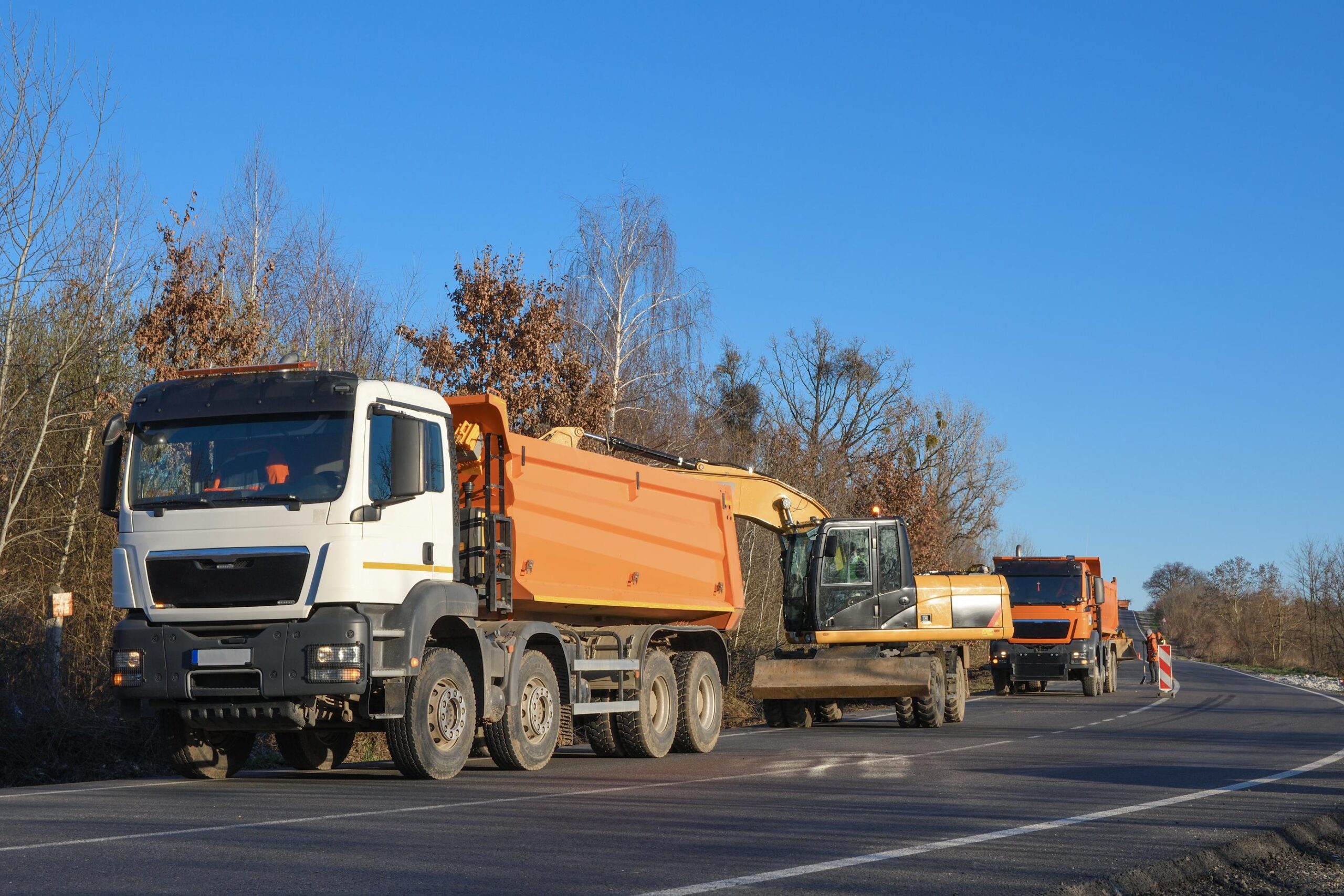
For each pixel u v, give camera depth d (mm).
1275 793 10531
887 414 61688
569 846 7145
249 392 10516
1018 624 31672
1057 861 6938
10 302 19688
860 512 44344
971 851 7230
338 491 10070
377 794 9773
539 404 22172
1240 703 27781
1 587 19266
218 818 8148
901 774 11805
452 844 7168
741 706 26125
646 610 14586
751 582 37438
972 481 60594
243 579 10047
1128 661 73250
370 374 29922
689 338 32906
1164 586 181750
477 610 11461
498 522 11742
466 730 11141
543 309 22250
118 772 15180
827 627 21000
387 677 10164
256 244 30000
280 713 9930
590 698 13102
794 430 52562
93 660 18719
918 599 21125
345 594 9938
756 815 8664
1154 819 8789
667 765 12906
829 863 6711
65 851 6750
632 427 32062
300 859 6551
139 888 5738
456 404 11805
